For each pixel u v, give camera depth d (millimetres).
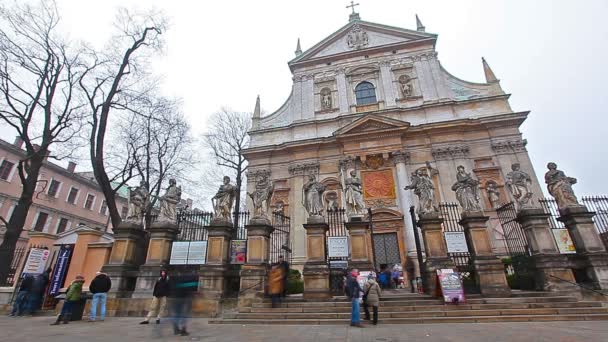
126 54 17188
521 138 20797
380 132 22406
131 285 11500
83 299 9547
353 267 10945
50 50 15523
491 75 23703
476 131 21812
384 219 20234
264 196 11922
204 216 12617
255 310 9508
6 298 11656
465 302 9344
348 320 8398
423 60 25438
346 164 22469
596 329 6742
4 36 14250
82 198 35906
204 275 10656
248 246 11141
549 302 9227
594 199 12062
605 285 9875
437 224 11227
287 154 24750
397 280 15672
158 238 11609
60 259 12078
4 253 12789
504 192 19719
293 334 6785
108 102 16297
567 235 11250
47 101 15438
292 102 27562
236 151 29469
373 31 27891
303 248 20969
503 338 5980
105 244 12289
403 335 6480
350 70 26594
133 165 20188
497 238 18172
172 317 7023
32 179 14422
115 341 6090
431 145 22016
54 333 7086
